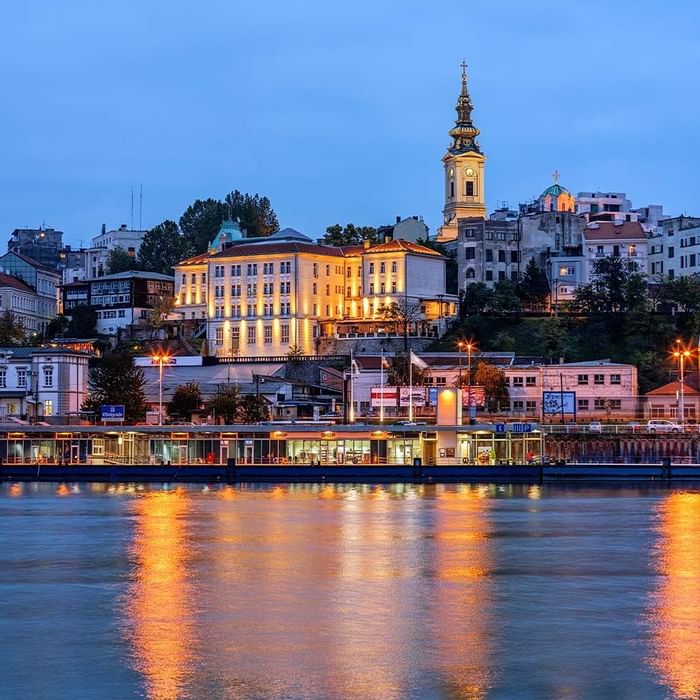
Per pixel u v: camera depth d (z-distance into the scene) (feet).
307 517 638.94
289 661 327.47
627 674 315.17
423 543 538.06
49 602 405.80
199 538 557.33
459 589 427.33
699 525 602.44
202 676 314.14
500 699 295.48
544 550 518.78
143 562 488.44
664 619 377.50
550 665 323.78
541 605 399.24
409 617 380.17
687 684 306.96
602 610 390.83
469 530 583.58
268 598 411.54
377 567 474.08
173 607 396.98
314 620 376.07
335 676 313.32
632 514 651.66
